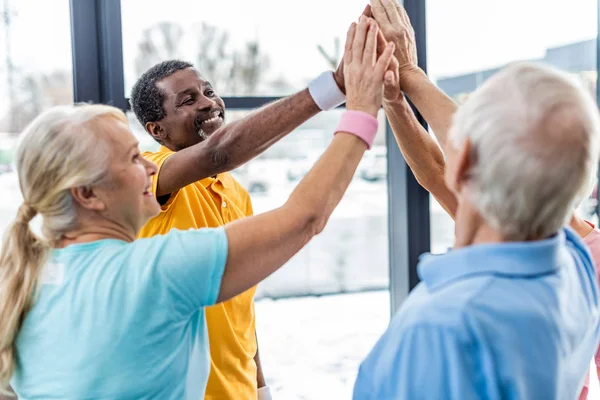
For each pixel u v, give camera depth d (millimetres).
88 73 1973
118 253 923
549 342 710
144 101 1641
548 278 747
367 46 1115
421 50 2293
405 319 738
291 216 963
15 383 964
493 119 700
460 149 745
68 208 944
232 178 1718
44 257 941
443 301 711
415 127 1333
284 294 2830
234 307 1528
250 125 1269
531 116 681
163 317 895
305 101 1243
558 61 2482
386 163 2482
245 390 1537
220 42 2170
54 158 911
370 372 764
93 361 885
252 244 926
